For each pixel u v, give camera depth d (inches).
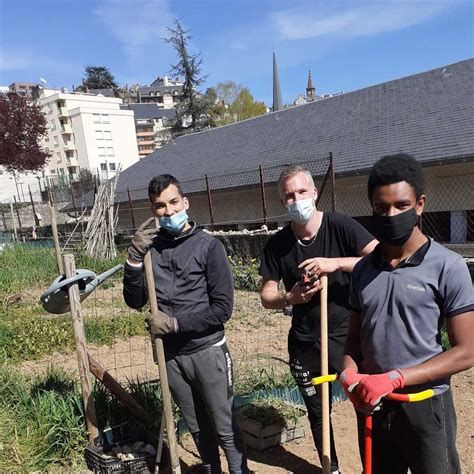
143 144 3548.2
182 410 117.1
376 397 69.7
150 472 129.5
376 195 73.7
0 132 1205.7
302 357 117.4
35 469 132.9
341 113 634.8
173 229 109.3
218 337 111.9
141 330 286.5
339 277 111.6
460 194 389.4
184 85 1736.0
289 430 146.9
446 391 77.9
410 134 460.4
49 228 823.1
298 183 108.9
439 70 588.1
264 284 120.8
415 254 75.4
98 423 145.2
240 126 831.1
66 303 136.2
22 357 242.5
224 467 136.6
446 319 73.3
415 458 79.1
